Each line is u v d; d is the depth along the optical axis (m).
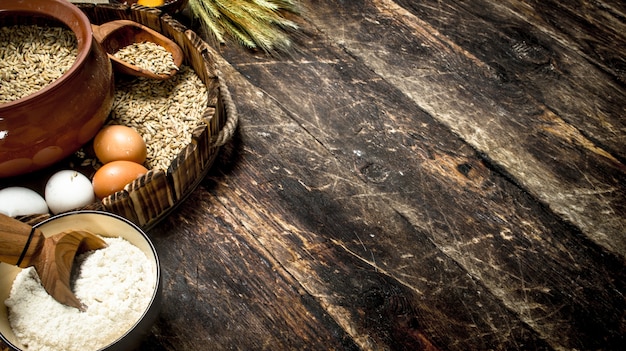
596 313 1.04
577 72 1.28
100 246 0.94
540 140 1.19
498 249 1.08
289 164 1.13
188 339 0.99
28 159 1.00
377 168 1.14
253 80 1.21
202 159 1.07
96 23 1.15
